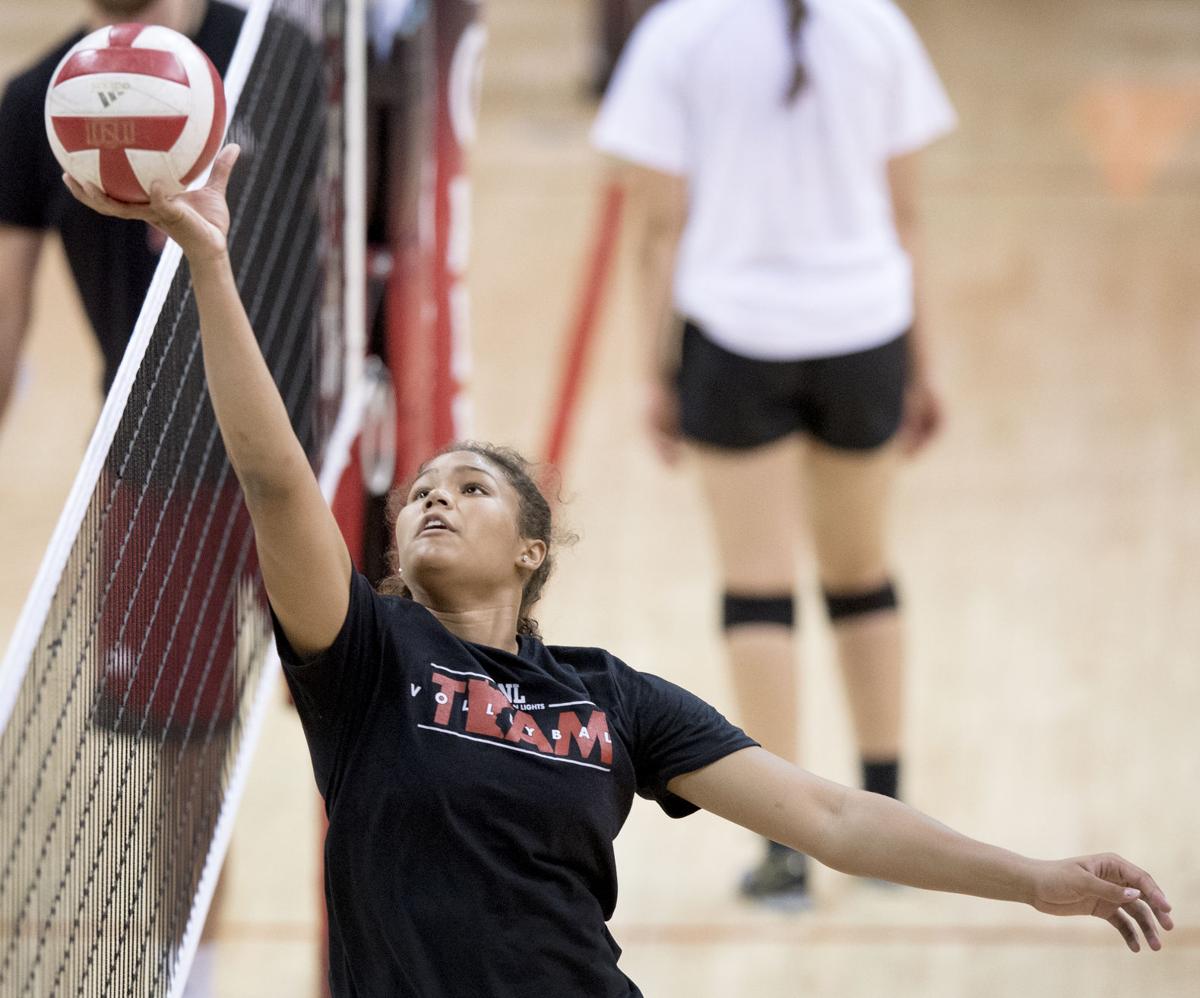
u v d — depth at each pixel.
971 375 30.09
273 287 12.62
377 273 14.80
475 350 30.31
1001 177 38.56
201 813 10.88
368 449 14.57
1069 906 8.21
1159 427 28.41
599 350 30.67
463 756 8.11
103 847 9.05
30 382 29.36
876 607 17.31
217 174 8.16
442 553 8.68
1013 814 18.25
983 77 44.97
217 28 13.47
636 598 23.17
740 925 16.39
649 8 40.59
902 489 26.36
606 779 8.34
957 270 34.16
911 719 20.23
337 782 8.30
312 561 8.08
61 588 8.56
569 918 8.10
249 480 7.93
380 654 8.32
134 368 9.12
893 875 8.47
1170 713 20.44
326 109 13.73
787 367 16.47
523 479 9.13
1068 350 31.08
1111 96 43.75
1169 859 17.38
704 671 21.16
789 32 16.66
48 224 13.88
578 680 8.64
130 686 9.48
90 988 8.81
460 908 7.95
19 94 13.71
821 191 16.59
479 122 40.56
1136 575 23.86
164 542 10.15
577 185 37.12
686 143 16.89
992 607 23.00
